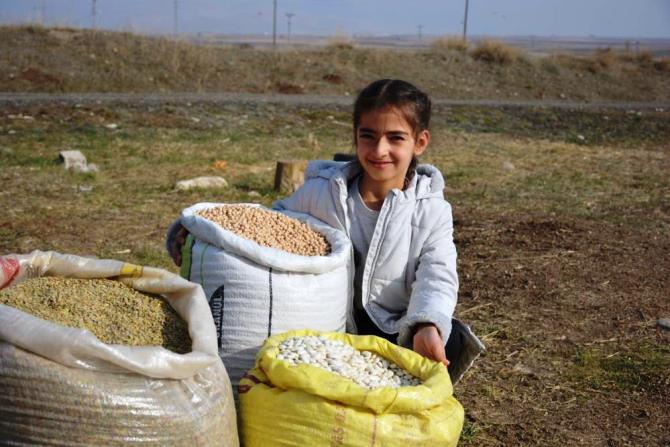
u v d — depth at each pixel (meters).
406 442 2.67
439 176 3.50
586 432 3.94
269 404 2.78
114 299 2.95
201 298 2.94
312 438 2.68
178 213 8.25
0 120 13.99
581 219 8.61
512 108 20.75
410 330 3.12
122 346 2.47
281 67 26.02
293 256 3.12
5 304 2.78
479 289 6.19
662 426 4.02
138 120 14.92
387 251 3.34
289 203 3.72
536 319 5.55
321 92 24.92
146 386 2.48
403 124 3.26
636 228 8.27
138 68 23.52
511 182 10.87
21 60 22.22
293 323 3.13
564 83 31.36
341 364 2.86
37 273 3.03
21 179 9.61
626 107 23.66
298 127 15.85
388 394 2.66
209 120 15.52
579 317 5.62
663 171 12.44
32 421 2.41
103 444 2.42
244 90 23.91
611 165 13.01
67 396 2.39
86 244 6.88
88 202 8.57
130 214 8.11
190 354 2.59
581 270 6.72
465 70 30.52
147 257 6.47
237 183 9.94
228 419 2.69
